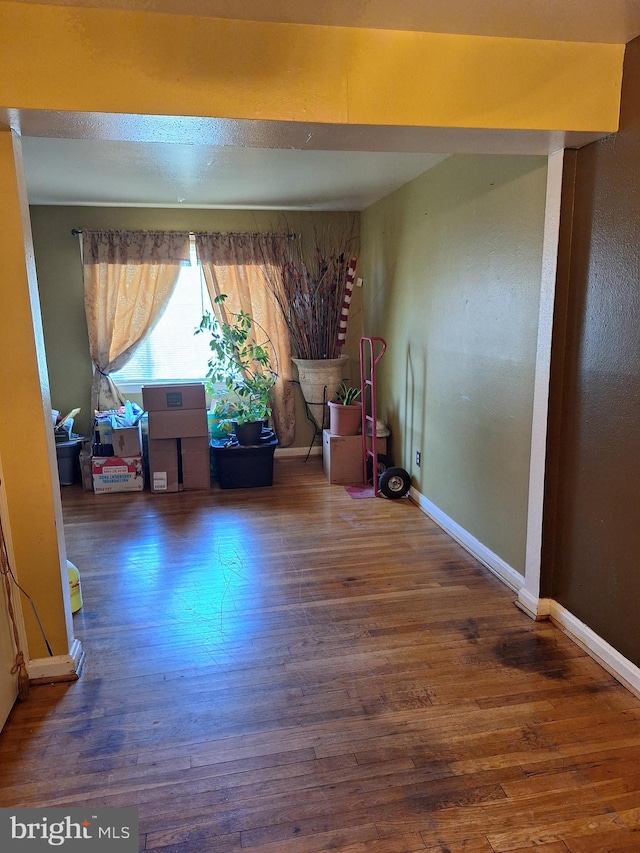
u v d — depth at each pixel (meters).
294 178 3.82
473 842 1.51
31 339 1.94
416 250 3.93
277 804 1.63
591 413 2.24
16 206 1.86
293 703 2.05
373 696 2.08
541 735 1.88
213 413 4.83
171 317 5.04
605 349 2.14
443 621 2.57
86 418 4.98
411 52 1.82
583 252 2.22
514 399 2.76
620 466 2.10
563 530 2.46
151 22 1.66
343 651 2.36
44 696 2.10
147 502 4.22
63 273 4.76
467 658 2.29
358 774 1.74
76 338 4.87
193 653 2.36
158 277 4.81
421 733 1.90
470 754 1.81
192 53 1.69
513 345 2.75
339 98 1.79
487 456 3.06
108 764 1.78
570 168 2.22
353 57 1.78
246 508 4.08
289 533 3.61
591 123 1.98
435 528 3.67
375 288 4.86
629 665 2.10
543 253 2.38
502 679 2.16
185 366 5.13
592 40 1.91
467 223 3.15
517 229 2.66
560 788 1.68
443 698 2.07
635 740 1.86
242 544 3.45
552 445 2.45
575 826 1.56
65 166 3.40
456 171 3.24
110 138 1.96
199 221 4.92
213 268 4.91
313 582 2.96
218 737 1.89
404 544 3.42
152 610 2.70
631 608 2.08
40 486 2.04
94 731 1.92
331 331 5.10
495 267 2.88
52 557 2.10
